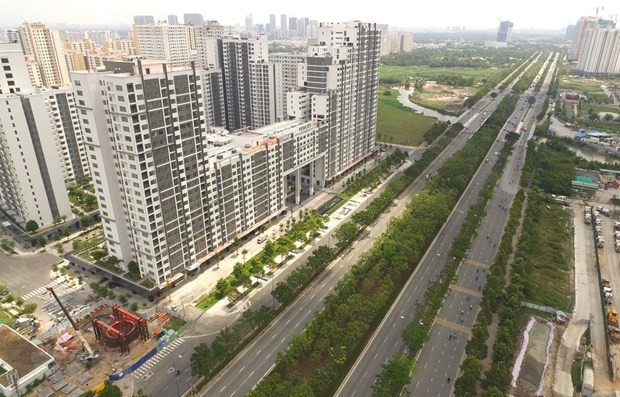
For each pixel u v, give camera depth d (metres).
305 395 127.06
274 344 160.75
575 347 160.12
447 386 142.62
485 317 163.50
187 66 182.75
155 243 176.88
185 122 176.88
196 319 172.25
